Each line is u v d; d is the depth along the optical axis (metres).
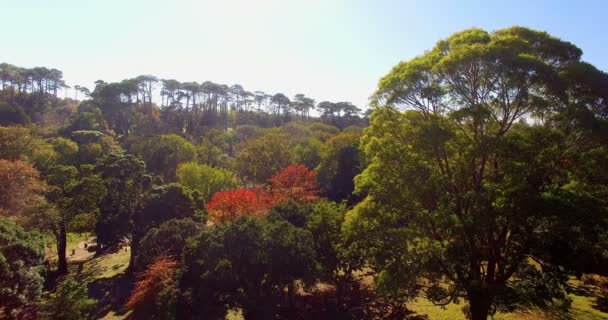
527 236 14.55
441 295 17.16
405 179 16.20
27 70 99.38
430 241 16.28
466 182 16.28
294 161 56.75
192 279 21.00
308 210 27.03
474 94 15.24
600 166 13.81
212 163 65.75
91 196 34.03
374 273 23.95
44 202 31.09
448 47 17.03
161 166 57.50
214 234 21.94
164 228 26.28
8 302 18.30
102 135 63.34
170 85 101.25
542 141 14.42
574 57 15.57
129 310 25.09
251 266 20.59
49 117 84.81
